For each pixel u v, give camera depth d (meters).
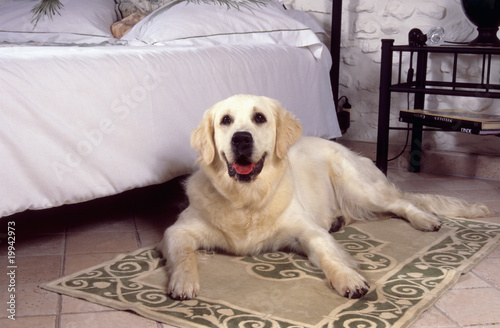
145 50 2.79
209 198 2.31
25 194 2.14
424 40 3.65
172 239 2.25
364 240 2.61
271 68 3.42
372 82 4.46
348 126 4.52
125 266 2.24
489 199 3.41
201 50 3.05
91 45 3.70
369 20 4.39
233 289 2.00
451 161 4.06
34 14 4.03
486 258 2.36
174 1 3.82
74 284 2.04
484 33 3.57
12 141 2.09
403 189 3.65
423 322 1.76
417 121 3.55
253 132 2.13
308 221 2.36
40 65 2.24
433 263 2.27
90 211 3.12
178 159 2.76
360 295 1.91
